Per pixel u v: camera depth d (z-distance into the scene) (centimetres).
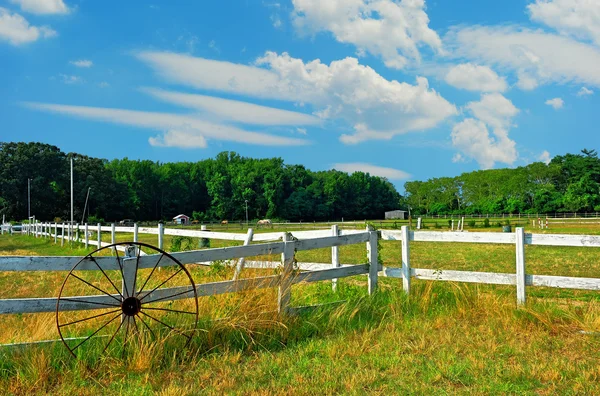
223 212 12531
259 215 12638
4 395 474
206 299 696
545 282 769
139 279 1088
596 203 9644
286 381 509
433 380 505
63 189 9469
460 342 627
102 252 1962
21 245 3209
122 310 586
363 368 545
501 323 709
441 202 15225
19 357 530
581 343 616
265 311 675
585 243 739
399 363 555
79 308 561
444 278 851
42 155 9288
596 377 502
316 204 13312
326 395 470
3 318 782
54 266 557
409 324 706
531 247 2291
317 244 782
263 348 618
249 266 859
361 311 759
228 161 15362
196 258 639
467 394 471
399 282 1144
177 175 13300
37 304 541
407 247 870
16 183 8938
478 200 13862
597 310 723
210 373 533
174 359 558
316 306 752
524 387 486
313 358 584
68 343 565
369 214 14400
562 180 11881
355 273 855
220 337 630
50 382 508
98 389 496
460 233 836
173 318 650
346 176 14012
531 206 11331
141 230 1605
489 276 811
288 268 725
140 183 12294
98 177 10131
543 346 610
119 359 553
